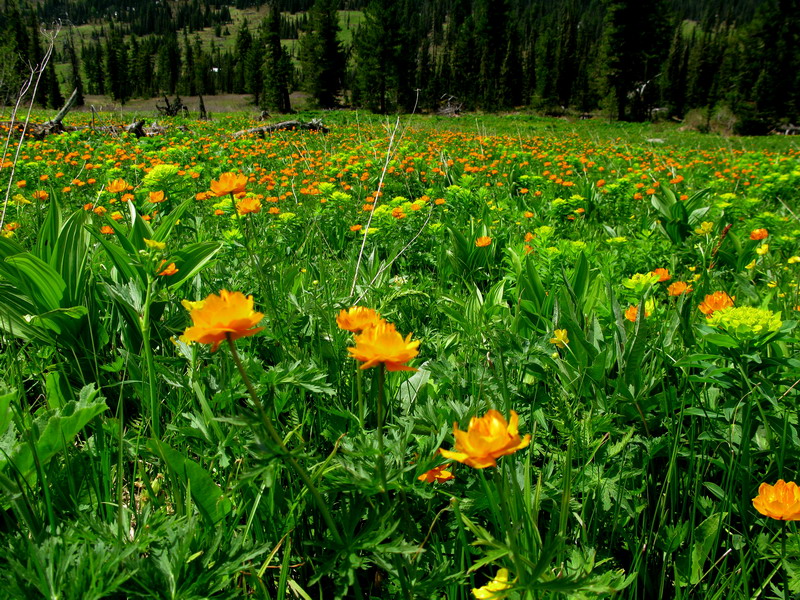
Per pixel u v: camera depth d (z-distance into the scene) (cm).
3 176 592
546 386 179
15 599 89
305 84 5716
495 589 87
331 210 464
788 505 97
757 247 360
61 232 209
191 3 18625
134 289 182
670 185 722
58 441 129
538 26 11262
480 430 79
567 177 850
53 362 198
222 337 83
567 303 199
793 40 3859
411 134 1498
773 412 150
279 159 1005
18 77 390
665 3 4494
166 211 426
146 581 96
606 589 83
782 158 1077
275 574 122
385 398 166
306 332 196
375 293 247
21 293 198
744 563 115
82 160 782
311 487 94
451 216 503
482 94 6066
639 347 162
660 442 148
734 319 141
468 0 9762
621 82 4444
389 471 112
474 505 125
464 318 230
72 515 124
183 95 7719
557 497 130
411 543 110
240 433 130
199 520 120
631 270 362
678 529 130
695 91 6744
